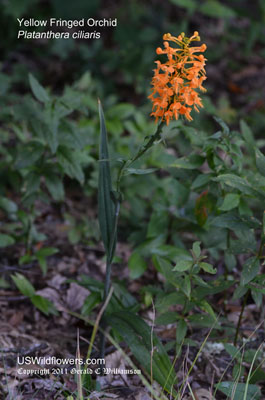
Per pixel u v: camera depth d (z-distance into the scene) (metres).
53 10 6.42
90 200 4.32
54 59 6.13
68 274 3.51
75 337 2.91
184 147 3.01
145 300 2.78
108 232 2.26
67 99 2.99
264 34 7.08
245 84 6.27
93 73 5.79
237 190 2.61
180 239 3.47
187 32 6.58
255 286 2.33
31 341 2.83
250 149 3.01
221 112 5.13
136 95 5.71
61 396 2.34
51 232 3.89
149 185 3.75
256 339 2.84
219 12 5.82
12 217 3.73
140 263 3.07
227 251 2.42
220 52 6.66
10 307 3.15
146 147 2.11
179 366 2.64
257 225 2.33
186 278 2.26
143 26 6.30
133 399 2.35
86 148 3.71
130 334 2.25
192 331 2.91
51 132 2.89
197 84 2.02
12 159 3.65
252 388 2.27
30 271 3.41
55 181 3.14
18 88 5.57
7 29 6.14
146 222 3.87
